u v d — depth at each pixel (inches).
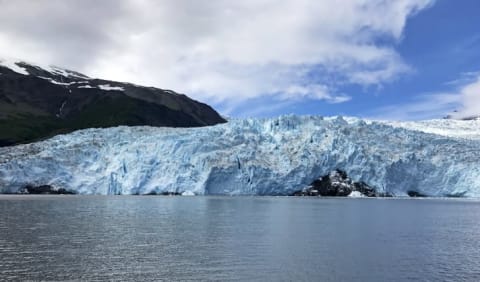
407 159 5172.2
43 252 1699.1
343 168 5191.9
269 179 5019.7
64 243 1888.5
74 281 1333.7
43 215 2913.4
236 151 5078.7
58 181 4977.9
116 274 1412.4
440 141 5511.8
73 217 2822.3
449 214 3454.7
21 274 1391.5
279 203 4330.7
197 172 4950.8
